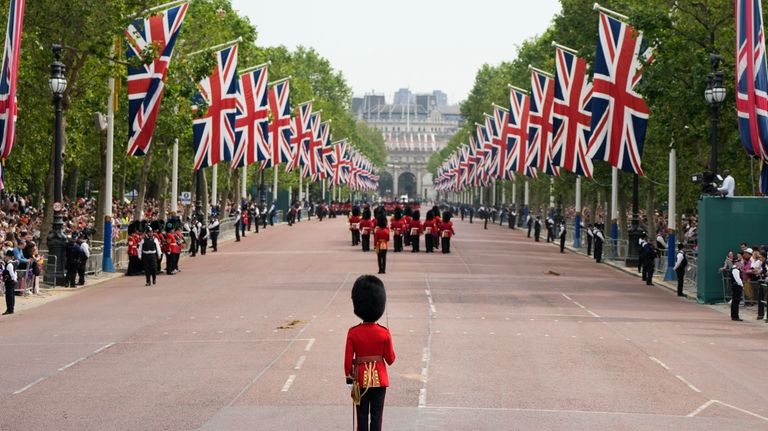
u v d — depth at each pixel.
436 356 52.00
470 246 166.00
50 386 43.88
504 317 70.00
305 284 94.06
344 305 76.19
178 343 56.66
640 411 39.34
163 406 39.34
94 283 96.69
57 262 92.44
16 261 84.12
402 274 106.62
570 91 128.75
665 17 100.19
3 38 93.81
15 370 48.06
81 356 52.25
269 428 35.47
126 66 105.00
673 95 99.38
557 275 110.62
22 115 100.44
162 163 158.25
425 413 38.22
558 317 70.81
